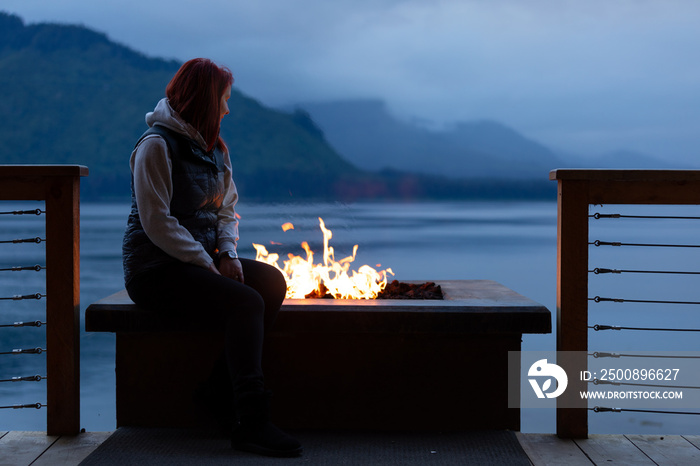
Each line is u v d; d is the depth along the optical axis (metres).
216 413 1.98
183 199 1.90
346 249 16.14
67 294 2.09
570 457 1.94
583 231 2.11
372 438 2.04
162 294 1.86
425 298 2.34
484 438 2.05
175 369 2.13
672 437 2.12
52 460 1.89
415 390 2.12
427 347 2.11
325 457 1.87
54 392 2.10
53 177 2.08
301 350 2.12
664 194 2.11
